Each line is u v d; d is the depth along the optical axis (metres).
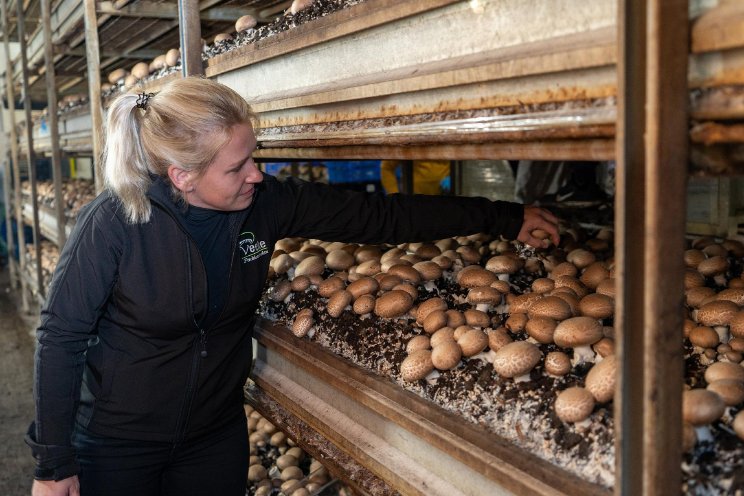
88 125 4.28
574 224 2.30
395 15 1.27
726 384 1.05
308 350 1.74
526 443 1.12
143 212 1.46
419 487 1.32
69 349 1.48
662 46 0.74
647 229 0.77
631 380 0.84
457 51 1.17
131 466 1.62
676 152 0.77
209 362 1.62
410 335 1.52
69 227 4.89
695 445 0.98
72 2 3.81
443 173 4.93
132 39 3.75
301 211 1.70
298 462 2.52
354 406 1.59
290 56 1.71
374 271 1.87
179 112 1.37
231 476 1.78
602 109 0.86
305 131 1.64
